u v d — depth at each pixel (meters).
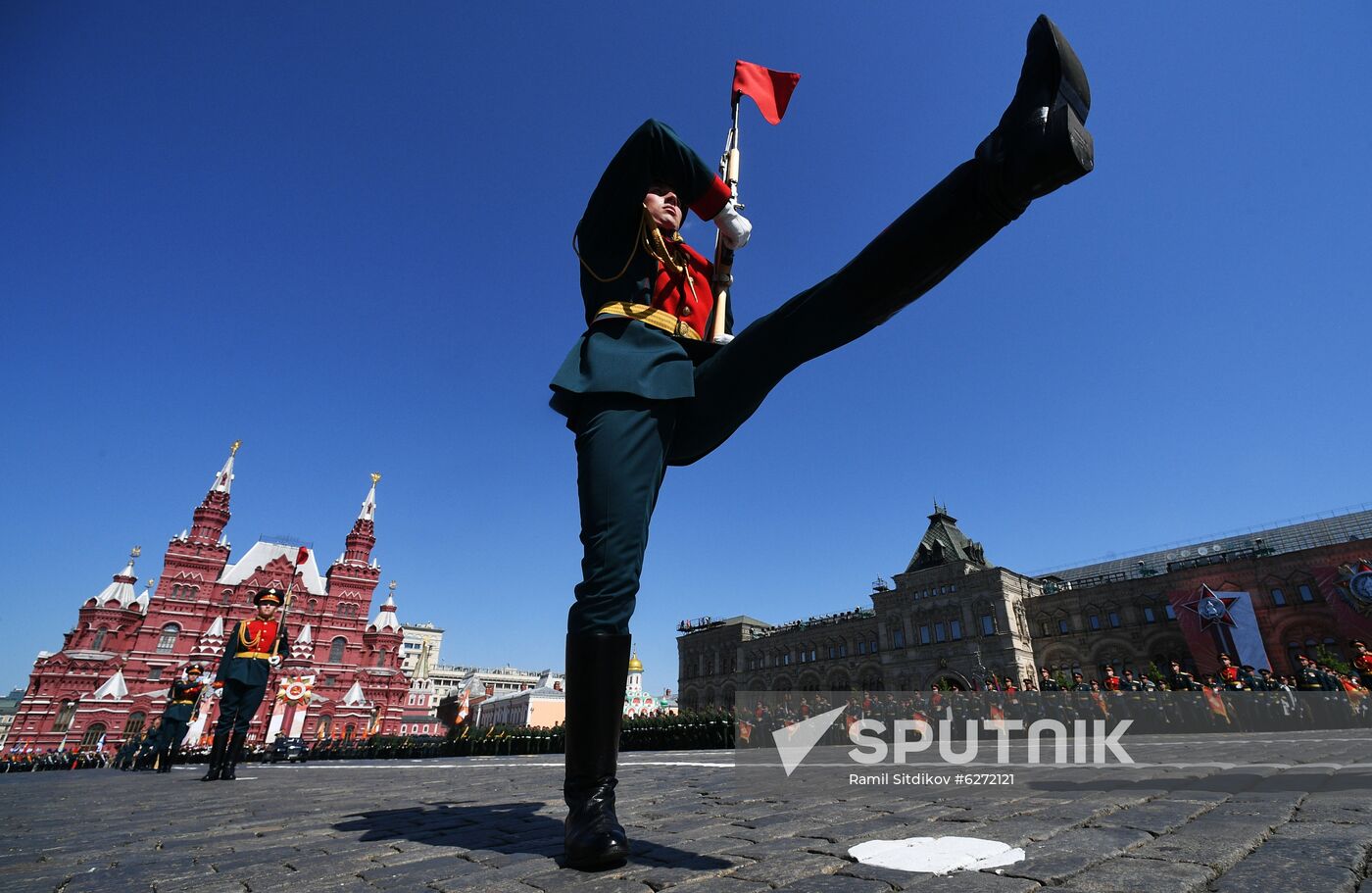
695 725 16.92
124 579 52.50
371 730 53.00
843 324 1.51
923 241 1.27
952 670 42.03
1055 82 1.07
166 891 1.41
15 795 4.93
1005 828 1.92
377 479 63.84
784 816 2.39
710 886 1.35
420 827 2.34
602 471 1.66
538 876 1.47
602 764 1.58
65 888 1.46
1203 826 1.83
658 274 2.01
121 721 46.16
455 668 131.62
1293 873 1.29
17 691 124.12
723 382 1.78
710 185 1.98
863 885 1.31
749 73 3.28
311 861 1.75
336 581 58.03
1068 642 40.69
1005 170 1.09
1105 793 2.73
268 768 10.61
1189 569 37.81
